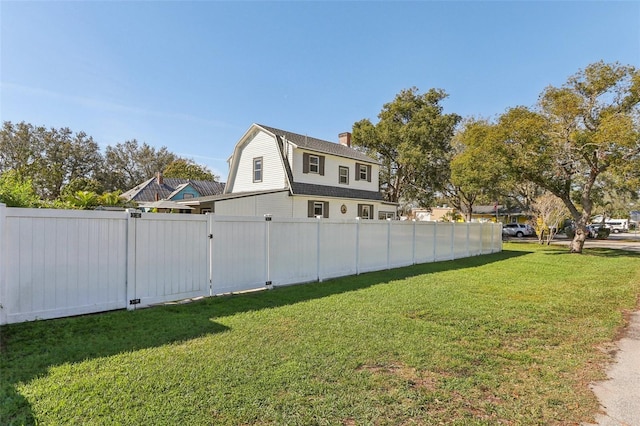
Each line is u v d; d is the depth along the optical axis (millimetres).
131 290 5371
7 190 6488
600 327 4926
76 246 4844
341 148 23609
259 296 6445
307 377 3080
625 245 23406
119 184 48344
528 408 2699
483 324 4941
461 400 2793
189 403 2568
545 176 17172
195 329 4395
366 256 9633
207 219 6316
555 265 11953
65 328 4266
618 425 2492
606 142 14156
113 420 2316
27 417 2326
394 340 4145
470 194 28516
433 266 11172
